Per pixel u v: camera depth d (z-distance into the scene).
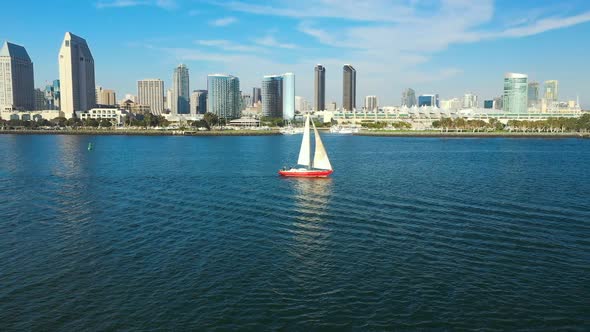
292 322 44.31
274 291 50.81
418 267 57.41
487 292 50.31
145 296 49.66
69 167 162.75
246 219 81.81
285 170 140.38
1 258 61.00
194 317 45.25
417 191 109.88
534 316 45.38
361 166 166.00
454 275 54.84
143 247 65.50
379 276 54.69
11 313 46.00
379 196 103.44
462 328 43.22
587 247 64.75
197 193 108.19
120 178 134.00
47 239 69.44
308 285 52.31
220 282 53.12
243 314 45.81
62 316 45.44
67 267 57.75
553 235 70.50
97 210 89.19
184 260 60.19
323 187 116.81
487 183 122.69
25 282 53.19
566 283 52.59
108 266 58.09
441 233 71.88
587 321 44.47
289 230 74.38
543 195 103.69
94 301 48.53
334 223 78.75
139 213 86.44
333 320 44.62
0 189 114.00
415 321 44.44
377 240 68.56
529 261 59.28
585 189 111.94
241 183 124.25
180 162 182.12
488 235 70.62
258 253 62.97
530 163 176.62
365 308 46.91
